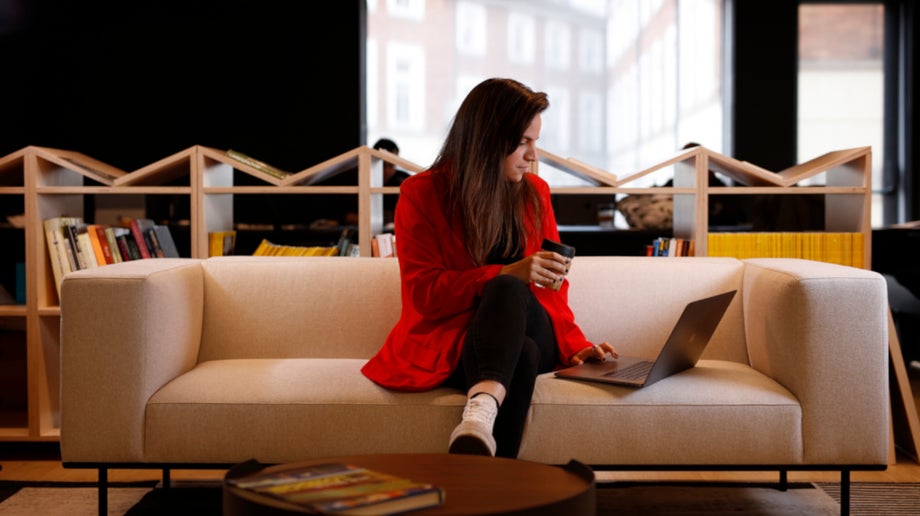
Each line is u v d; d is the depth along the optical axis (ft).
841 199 11.00
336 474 4.32
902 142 22.88
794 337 7.00
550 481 4.39
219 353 8.41
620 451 6.84
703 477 9.11
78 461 7.04
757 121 22.77
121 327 6.97
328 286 8.51
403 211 7.32
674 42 24.18
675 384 7.04
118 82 21.97
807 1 22.67
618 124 24.71
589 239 13.92
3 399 11.43
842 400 6.91
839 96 22.99
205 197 10.45
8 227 13.20
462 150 7.22
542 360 7.23
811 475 9.20
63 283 7.01
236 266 8.55
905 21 22.71
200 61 22.04
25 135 21.90
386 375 7.06
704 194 10.32
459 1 23.99
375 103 23.48
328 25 22.11
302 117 22.18
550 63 24.56
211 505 8.13
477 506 3.91
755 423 6.86
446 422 6.81
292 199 20.88
